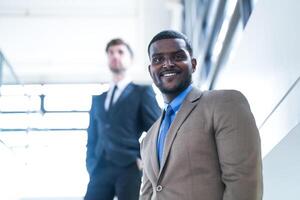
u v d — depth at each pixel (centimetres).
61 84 812
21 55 774
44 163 554
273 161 213
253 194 125
